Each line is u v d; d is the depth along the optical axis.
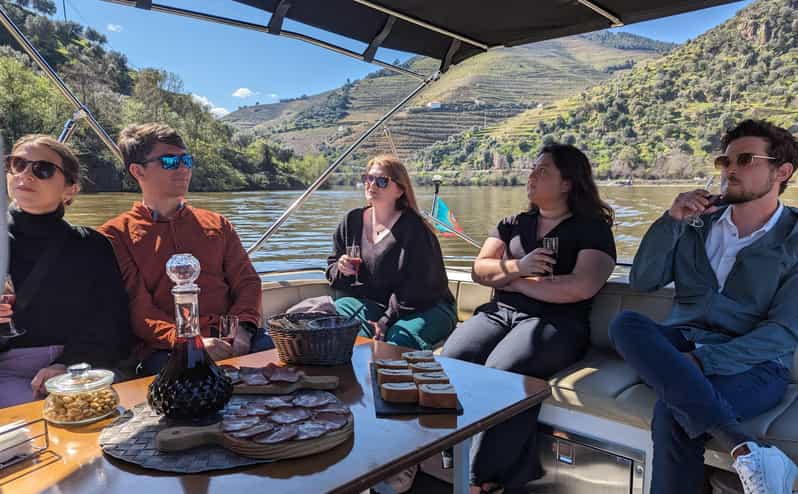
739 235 1.79
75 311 1.76
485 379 1.39
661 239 1.90
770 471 1.29
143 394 1.30
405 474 1.93
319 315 1.72
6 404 1.55
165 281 1.97
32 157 1.71
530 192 2.30
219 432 0.96
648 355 1.53
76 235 1.81
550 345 1.96
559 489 1.87
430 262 2.50
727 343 1.59
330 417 1.02
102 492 0.80
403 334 2.37
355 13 2.48
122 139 2.03
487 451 1.80
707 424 1.41
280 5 2.35
